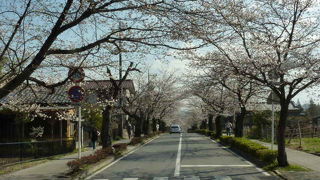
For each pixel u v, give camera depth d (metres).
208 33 8.73
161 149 24.81
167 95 43.78
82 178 12.30
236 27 9.07
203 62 16.69
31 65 8.48
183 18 8.49
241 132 26.45
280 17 13.91
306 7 13.84
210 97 32.16
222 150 23.20
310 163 15.16
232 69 14.93
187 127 111.19
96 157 15.12
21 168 14.86
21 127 24.73
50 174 12.78
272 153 14.46
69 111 23.94
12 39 9.34
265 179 11.52
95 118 28.39
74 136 26.41
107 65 10.90
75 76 11.56
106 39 9.05
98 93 21.41
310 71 12.83
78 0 8.65
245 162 16.39
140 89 36.84
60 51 8.90
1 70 11.30
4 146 16.28
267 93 23.22
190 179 11.70
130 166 15.55
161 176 12.45
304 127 31.91
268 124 35.00
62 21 8.53
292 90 13.70
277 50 13.49
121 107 32.03
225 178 11.80
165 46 9.12
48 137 24.84
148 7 8.37
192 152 21.89
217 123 37.28
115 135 43.28
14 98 14.41
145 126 42.41
